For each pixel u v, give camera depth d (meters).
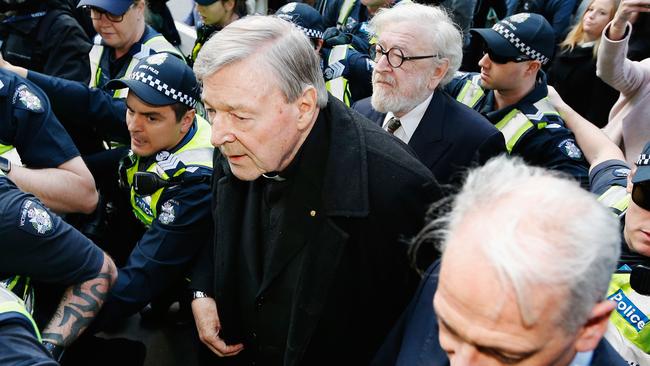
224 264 1.48
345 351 1.38
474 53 3.80
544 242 0.71
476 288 0.72
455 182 1.86
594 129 2.07
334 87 2.75
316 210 1.28
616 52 2.12
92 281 1.42
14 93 1.69
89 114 2.22
